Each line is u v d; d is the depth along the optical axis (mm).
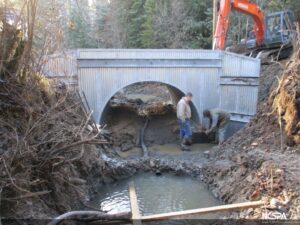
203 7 27219
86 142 5770
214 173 8281
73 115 7781
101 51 10648
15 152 4641
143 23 31672
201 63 11406
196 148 11086
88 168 7578
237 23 24203
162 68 11211
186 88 11508
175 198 7422
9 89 5652
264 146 8094
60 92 7742
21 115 5590
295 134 7543
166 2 28109
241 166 7508
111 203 7117
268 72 13617
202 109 11742
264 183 6109
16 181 4586
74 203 6086
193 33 26609
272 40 14867
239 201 6371
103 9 35406
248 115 11656
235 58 11508
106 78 10852
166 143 11812
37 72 6273
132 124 13422
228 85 11648
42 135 5590
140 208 6926
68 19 8797
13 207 4578
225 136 11539
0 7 5422
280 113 8211
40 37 6492
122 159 9750
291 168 6301
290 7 20453
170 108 15039
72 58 10305
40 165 5273
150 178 8812
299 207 5117
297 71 8383
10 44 5641
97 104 10875
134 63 10969
